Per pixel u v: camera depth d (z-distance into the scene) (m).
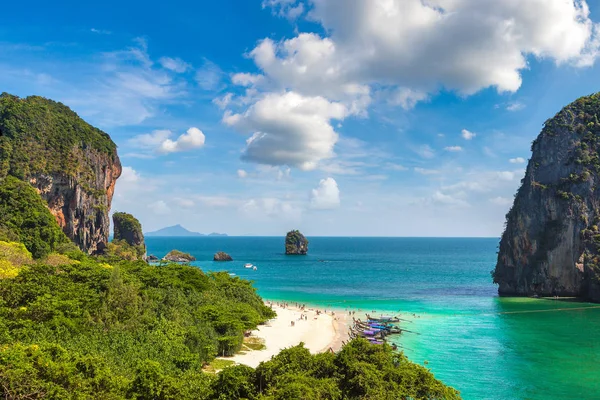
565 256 126.06
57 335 40.69
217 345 54.22
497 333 74.88
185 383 33.50
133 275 69.00
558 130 142.75
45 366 29.97
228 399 31.38
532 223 134.88
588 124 139.75
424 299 113.69
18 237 92.81
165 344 45.03
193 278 77.31
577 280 122.62
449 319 86.88
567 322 85.31
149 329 49.28
